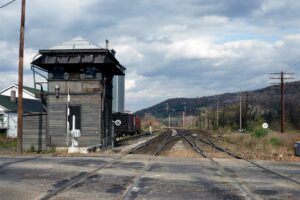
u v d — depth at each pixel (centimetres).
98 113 3441
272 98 13162
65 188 1343
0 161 2173
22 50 2877
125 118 7169
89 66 3459
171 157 2691
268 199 1243
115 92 8194
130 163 2211
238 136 6325
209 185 1493
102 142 3497
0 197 1167
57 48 3531
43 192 1268
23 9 2877
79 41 3584
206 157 2780
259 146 4209
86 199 1171
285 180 1683
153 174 1767
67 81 3491
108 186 1411
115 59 3709
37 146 3462
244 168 2114
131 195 1252
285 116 8750
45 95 3653
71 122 3450
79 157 2500
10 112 6000
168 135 8100
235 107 13512
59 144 3450
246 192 1351
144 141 5628
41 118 3478
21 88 2872
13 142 4656
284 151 3641
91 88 3462
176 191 1350
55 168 1881
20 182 1448
